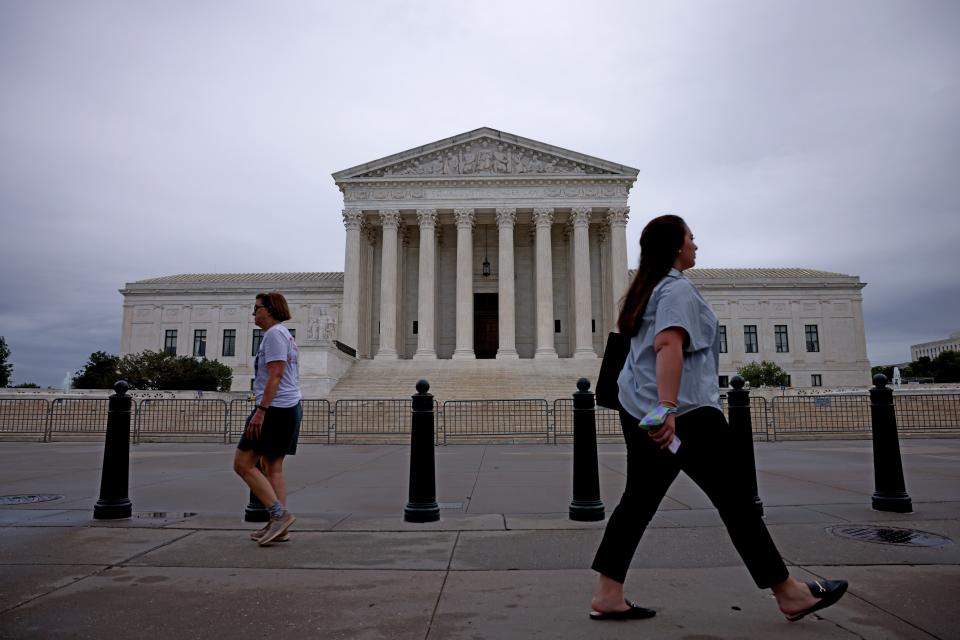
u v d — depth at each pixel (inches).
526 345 2235.5
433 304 2010.3
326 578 203.8
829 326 2925.7
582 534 265.1
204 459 622.2
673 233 172.6
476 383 1614.2
